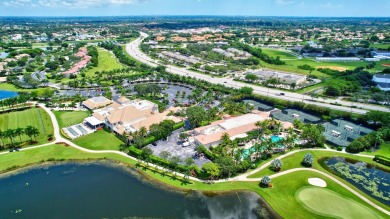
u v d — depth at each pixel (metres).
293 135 147.88
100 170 125.19
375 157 134.62
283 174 121.94
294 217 97.75
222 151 129.88
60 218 96.25
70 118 180.75
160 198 106.81
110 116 164.62
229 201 105.75
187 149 142.00
